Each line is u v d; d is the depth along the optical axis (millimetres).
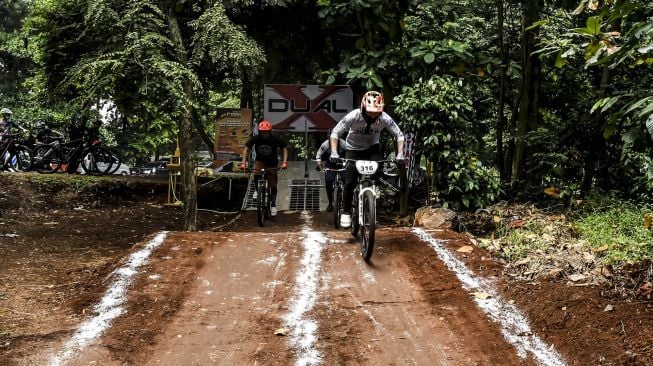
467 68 9789
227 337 4516
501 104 10562
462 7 11523
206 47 9367
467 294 5223
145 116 10547
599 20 4770
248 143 9938
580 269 5312
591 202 7500
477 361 4113
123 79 9102
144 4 8336
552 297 4750
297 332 4578
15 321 4793
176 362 4137
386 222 9852
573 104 9961
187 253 6391
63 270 6648
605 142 8266
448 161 8578
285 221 10508
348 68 10102
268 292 5414
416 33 11391
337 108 12898
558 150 8461
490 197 8578
